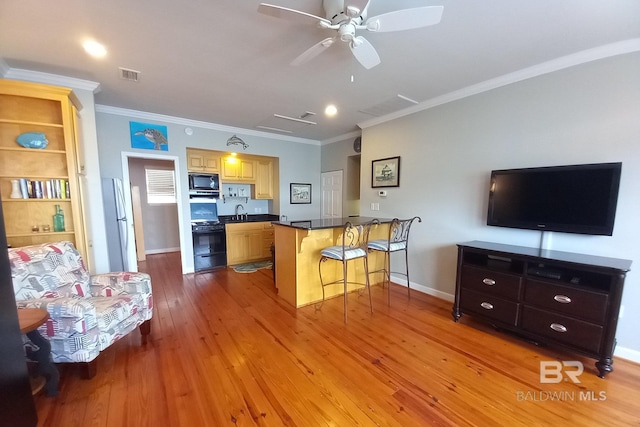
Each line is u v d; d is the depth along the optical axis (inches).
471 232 117.8
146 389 68.9
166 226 237.0
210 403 64.4
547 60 90.4
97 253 114.0
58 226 100.7
